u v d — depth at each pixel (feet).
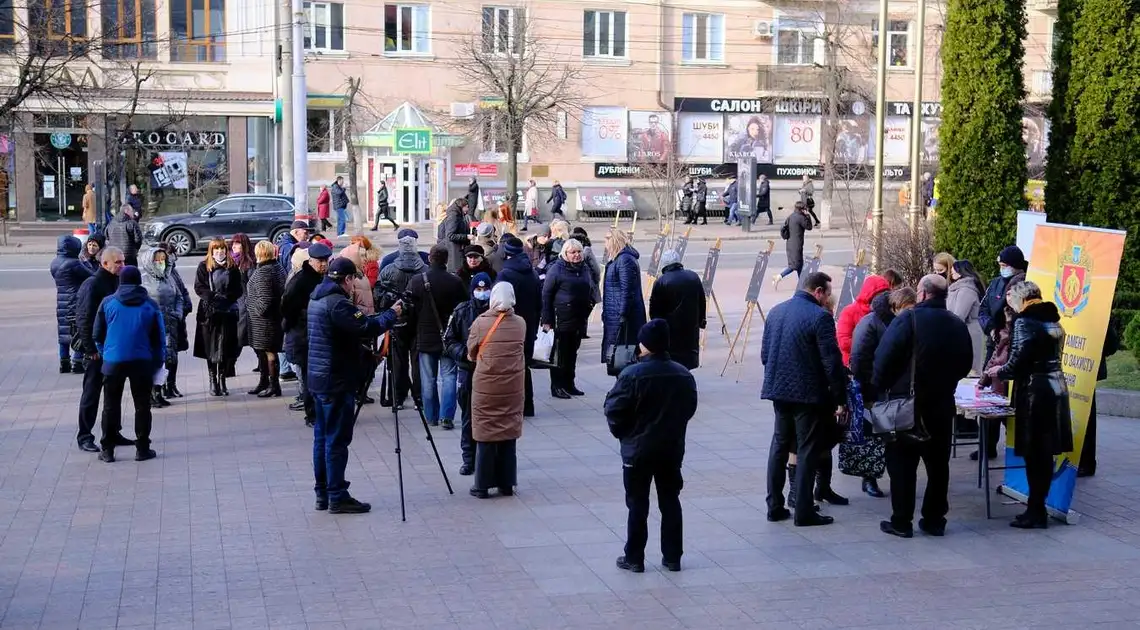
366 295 42.73
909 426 29.35
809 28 156.35
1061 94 52.60
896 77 157.17
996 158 55.47
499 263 50.19
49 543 29.60
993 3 54.80
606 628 24.13
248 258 47.91
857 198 145.28
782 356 30.58
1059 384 30.58
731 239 131.23
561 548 29.35
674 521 27.58
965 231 56.24
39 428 42.32
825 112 145.18
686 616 24.81
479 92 142.31
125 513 32.22
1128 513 32.30
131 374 37.55
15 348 58.90
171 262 47.39
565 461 37.99
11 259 104.27
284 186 112.06
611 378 52.47
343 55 138.62
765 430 42.22
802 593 26.22
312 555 28.73
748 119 156.46
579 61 147.95
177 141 131.54
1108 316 30.86
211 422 43.47
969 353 29.84
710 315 72.18
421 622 24.39
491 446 33.58
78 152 131.03
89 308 38.40
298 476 36.14
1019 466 32.48
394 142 135.64
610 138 151.12
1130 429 41.39
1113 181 50.06
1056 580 27.07
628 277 45.29
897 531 30.30
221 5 132.67
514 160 132.57
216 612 24.91
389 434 41.50
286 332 42.55
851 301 49.39
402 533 30.50
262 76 134.10
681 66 152.97
